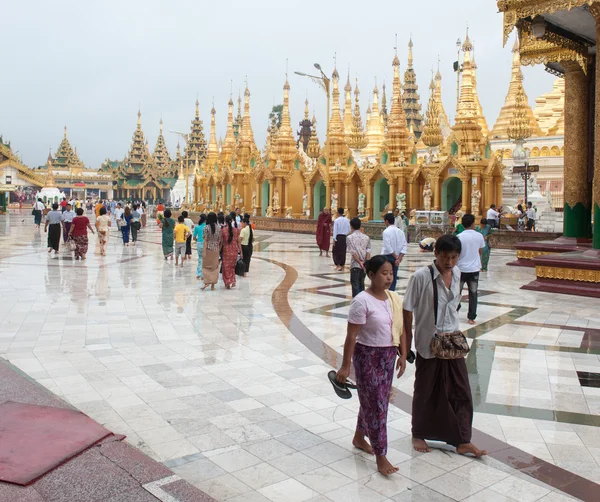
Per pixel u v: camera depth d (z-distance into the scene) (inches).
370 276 219.0
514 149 1581.0
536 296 588.1
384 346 212.8
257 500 188.9
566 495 193.8
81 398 279.6
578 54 752.3
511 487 198.8
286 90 1918.1
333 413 266.5
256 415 262.5
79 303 526.9
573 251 767.7
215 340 395.9
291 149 1900.8
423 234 1291.8
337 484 200.4
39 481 187.9
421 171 1489.9
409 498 191.2
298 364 341.7
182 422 252.5
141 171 4517.7
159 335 408.2
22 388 281.1
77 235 882.1
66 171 4877.0
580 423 256.7
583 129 796.0
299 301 549.3
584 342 397.1
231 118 2433.6
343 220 803.4
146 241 1301.7
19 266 796.6
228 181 2187.5
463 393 224.8
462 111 1449.3
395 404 282.0
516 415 266.1
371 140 2228.1
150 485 189.2
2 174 3307.1
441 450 229.3
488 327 443.2
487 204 1384.1
